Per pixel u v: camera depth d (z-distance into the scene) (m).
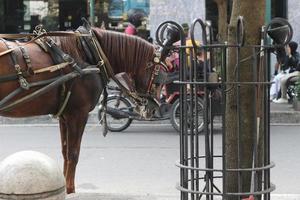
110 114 15.38
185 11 23.09
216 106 12.80
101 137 15.03
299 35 23.19
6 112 7.79
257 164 6.22
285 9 23.36
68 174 8.30
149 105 8.79
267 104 6.27
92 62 8.28
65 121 8.26
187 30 15.65
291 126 16.98
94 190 9.55
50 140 14.62
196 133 6.48
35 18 24.19
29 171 5.12
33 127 17.06
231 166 6.71
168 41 6.76
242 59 6.48
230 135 6.70
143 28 22.94
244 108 6.60
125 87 8.68
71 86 7.98
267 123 6.29
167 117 15.45
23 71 7.63
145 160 12.11
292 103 19.31
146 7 23.19
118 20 23.39
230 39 6.60
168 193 9.39
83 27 8.41
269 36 6.27
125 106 15.55
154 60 8.62
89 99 8.21
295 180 10.40
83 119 8.23
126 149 13.35
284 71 20.08
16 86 7.65
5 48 7.68
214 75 6.15
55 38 8.08
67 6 24.00
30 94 7.67
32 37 8.24
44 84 7.76
